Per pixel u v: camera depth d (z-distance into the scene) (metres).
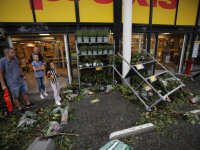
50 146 1.86
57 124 2.42
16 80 2.89
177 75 6.21
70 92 3.96
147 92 3.84
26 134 2.37
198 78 5.61
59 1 4.23
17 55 8.81
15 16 4.08
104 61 4.66
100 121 2.70
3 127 2.53
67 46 4.71
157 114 2.83
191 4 5.59
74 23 4.43
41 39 7.73
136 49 5.77
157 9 5.21
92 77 4.67
